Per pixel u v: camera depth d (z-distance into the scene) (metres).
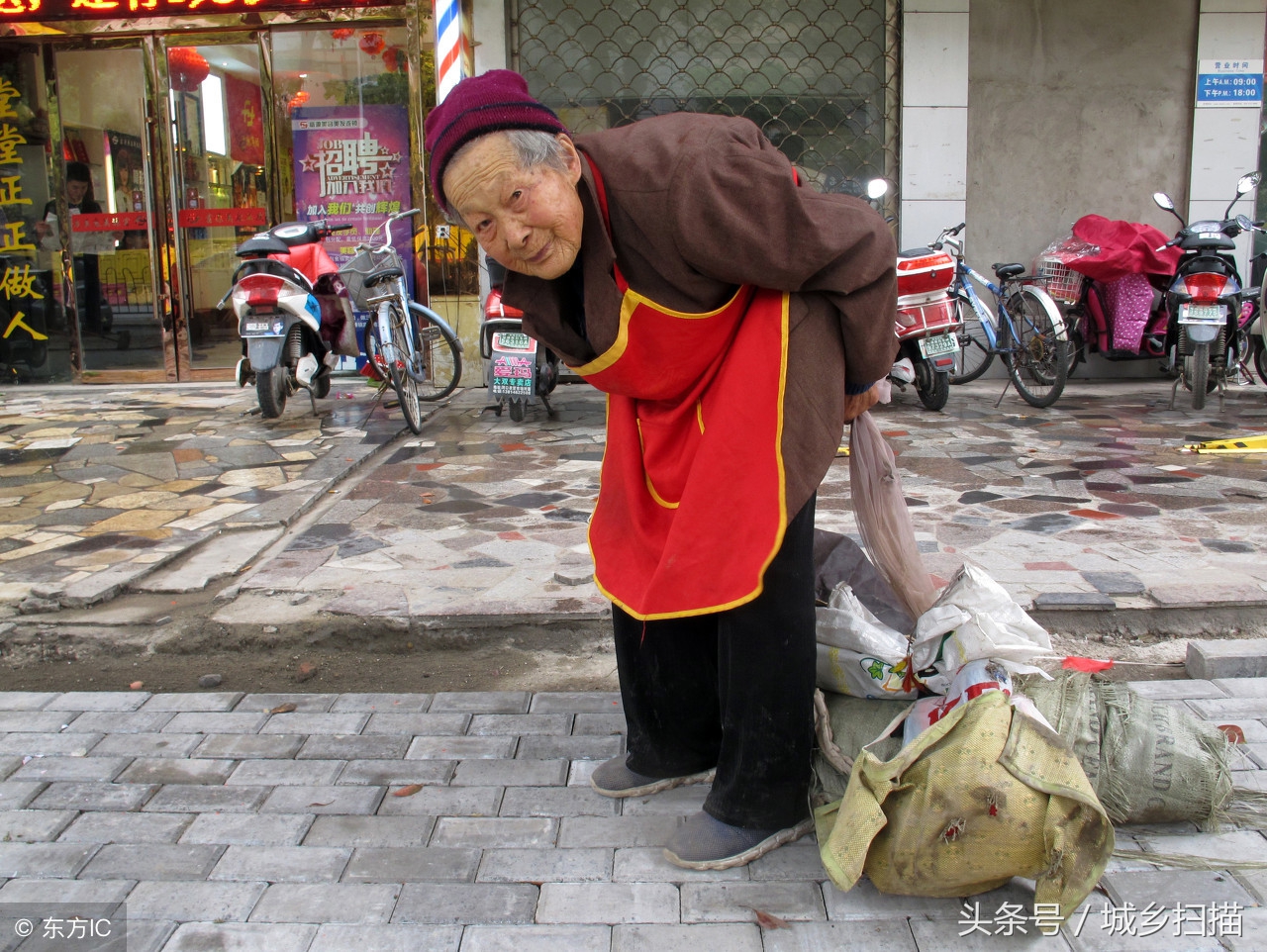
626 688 2.14
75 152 7.96
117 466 5.11
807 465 1.70
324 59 7.71
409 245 7.88
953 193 7.63
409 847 1.96
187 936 1.71
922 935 1.68
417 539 3.84
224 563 3.56
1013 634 1.98
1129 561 3.42
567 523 4.04
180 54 7.78
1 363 8.19
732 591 1.70
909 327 6.30
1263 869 1.83
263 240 5.94
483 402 7.12
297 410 6.71
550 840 1.98
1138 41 7.66
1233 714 2.42
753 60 7.59
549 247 1.62
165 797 2.16
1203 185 7.79
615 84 7.59
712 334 1.72
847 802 1.78
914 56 7.46
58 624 3.10
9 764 2.30
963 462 5.03
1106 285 6.94
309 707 2.59
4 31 7.71
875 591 2.36
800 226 1.58
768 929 1.71
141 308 8.10
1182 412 6.44
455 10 5.08
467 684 2.81
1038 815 1.65
